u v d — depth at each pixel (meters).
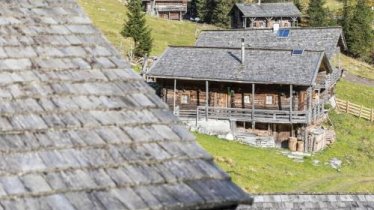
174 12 106.94
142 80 8.55
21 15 8.92
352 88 71.38
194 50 48.28
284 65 45.09
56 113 7.56
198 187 7.04
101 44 8.94
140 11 66.19
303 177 38.88
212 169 7.37
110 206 6.53
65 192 6.61
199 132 46.50
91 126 7.52
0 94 7.59
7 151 6.91
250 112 45.84
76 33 8.95
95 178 6.85
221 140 45.06
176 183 7.04
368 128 54.19
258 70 45.09
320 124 50.25
